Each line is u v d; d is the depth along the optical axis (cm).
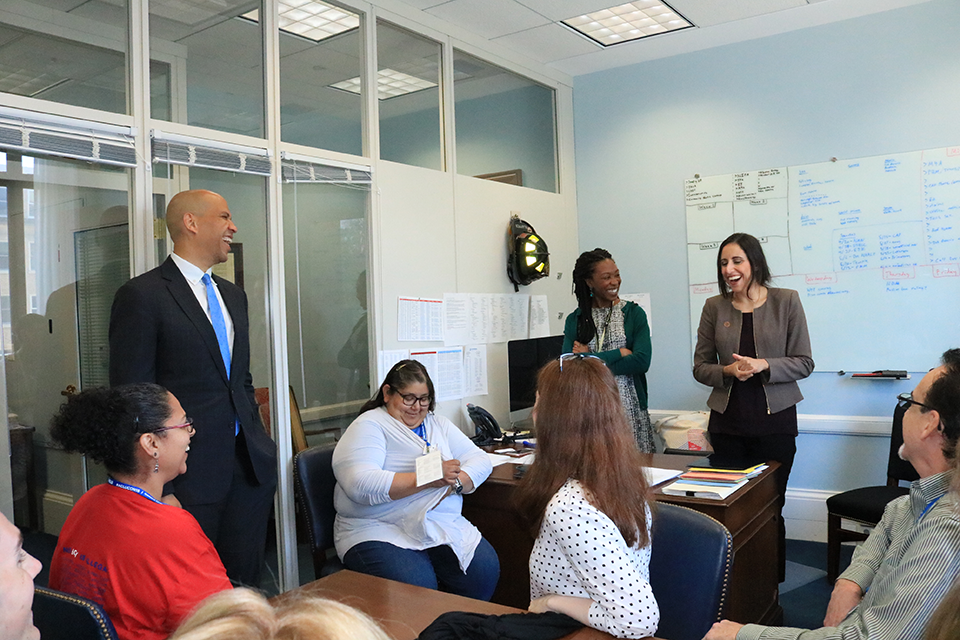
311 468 264
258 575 266
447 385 386
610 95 486
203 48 285
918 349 389
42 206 237
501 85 444
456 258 397
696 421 421
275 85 308
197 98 281
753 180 435
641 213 476
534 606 150
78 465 243
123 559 140
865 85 401
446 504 258
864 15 399
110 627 122
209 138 282
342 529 254
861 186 403
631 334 355
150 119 263
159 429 153
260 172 300
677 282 464
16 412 228
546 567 149
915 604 124
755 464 276
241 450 255
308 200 323
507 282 436
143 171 260
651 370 474
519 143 457
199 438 238
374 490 245
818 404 416
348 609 45
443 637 133
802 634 137
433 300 380
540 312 462
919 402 151
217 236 250
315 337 325
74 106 242
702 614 157
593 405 149
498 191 430
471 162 417
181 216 247
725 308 324
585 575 140
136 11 259
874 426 397
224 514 254
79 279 246
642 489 150
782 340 308
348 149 343
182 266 247
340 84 340
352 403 342
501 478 280
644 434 355
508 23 402
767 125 430
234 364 254
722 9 388
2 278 226
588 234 498
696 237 455
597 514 142
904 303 393
